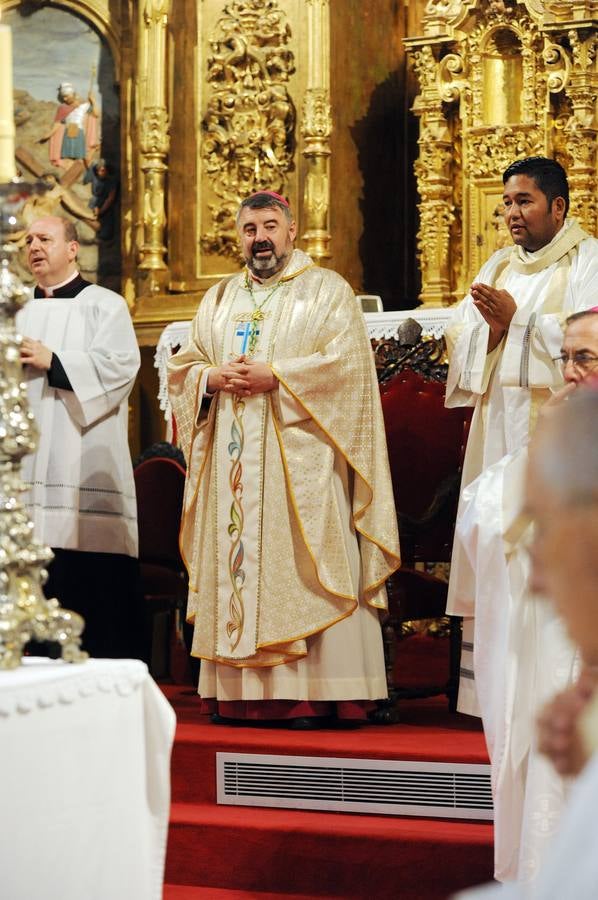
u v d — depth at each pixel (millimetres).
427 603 10492
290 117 16062
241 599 9766
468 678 8984
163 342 12734
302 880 8258
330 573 9688
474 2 15078
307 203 15750
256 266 10203
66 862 4820
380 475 9977
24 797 4645
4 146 5238
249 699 9688
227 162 16266
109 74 17469
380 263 16406
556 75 14711
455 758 8500
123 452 11070
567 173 14789
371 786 8672
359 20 16219
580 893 2273
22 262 16547
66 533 10641
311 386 9750
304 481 9750
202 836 8500
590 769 2395
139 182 16766
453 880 7930
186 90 16484
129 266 17109
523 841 6406
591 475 2549
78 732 4883
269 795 8930
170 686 12578
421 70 15359
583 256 9594
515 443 9391
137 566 11305
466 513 7059
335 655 9680
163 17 16438
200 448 10133
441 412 10602
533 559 2672
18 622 5027
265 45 16141
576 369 7539
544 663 6551
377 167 16406
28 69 17625
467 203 15242
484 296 9211
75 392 10562
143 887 5234
